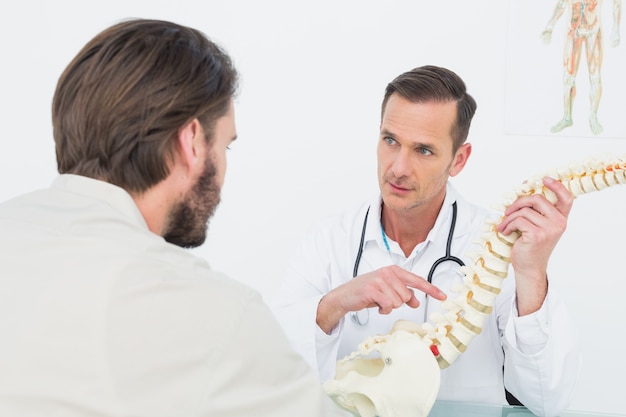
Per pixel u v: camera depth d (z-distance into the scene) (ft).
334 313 3.67
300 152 8.32
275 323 2.18
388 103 3.84
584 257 8.03
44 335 1.92
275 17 8.16
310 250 4.61
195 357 1.96
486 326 4.15
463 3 7.93
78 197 2.20
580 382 8.09
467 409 3.43
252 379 2.07
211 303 2.04
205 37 2.42
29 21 8.32
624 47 7.62
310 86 8.23
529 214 3.21
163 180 2.28
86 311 1.93
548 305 3.48
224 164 2.43
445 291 4.17
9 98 8.43
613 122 7.76
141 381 1.90
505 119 7.94
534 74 7.80
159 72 2.20
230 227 8.46
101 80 2.19
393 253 4.32
